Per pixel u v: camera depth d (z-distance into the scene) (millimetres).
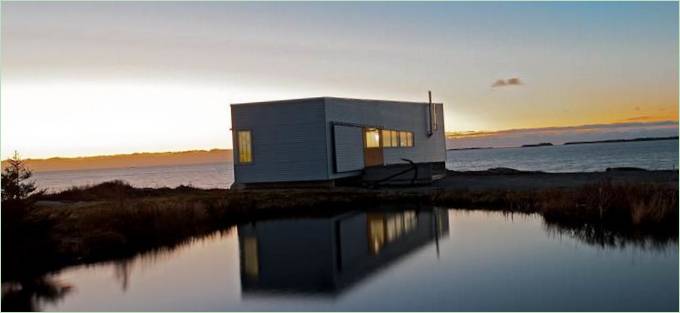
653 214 13422
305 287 9250
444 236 13633
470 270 9852
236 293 9031
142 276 10383
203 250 13055
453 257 11047
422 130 33594
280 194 22594
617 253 10703
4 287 9648
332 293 8758
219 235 15234
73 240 12844
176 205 17125
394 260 11109
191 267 11156
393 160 30016
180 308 8266
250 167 25297
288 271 10562
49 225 12195
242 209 19406
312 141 24234
